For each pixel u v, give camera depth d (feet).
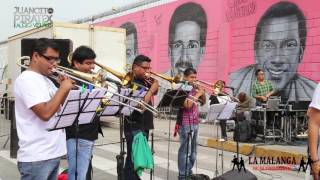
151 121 19.34
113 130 46.60
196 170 26.55
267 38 44.29
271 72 43.88
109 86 16.67
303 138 35.47
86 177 16.75
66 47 27.14
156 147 35.42
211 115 21.68
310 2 39.93
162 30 59.72
